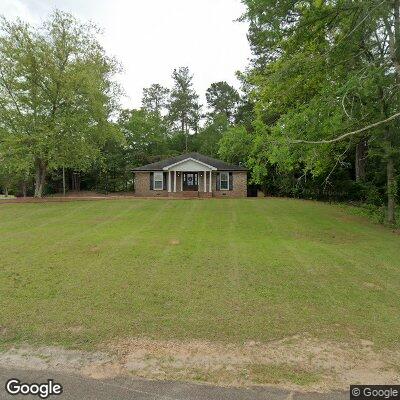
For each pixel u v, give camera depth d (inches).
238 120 1546.5
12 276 239.5
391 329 163.0
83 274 244.8
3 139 746.8
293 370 129.4
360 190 842.8
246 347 146.0
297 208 709.3
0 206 722.8
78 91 774.5
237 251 320.8
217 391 116.6
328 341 151.4
